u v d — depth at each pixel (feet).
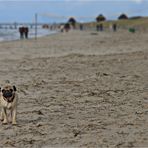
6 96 33.53
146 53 100.53
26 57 100.07
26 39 220.43
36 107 41.63
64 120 36.01
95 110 40.09
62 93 49.55
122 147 27.71
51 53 113.09
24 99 45.83
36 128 33.22
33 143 29.07
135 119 35.96
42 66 78.48
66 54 108.06
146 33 301.02
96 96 47.52
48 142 29.22
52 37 248.73
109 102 44.01
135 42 163.02
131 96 47.24
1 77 63.41
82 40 196.75
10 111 36.19
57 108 41.16
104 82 58.03
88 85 55.47
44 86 54.70
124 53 104.63
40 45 155.74
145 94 48.39
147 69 71.15
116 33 319.27
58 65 79.92
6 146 28.43
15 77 63.52
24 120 36.04
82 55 100.83
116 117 36.91
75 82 58.13
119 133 31.30
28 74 67.05
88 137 30.30
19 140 29.84
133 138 29.89
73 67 76.13
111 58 91.20
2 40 209.15
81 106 42.09
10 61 89.04
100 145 28.25
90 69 72.74
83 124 34.42
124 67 74.59
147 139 29.58
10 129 32.99
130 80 59.41
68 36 264.11
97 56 97.71
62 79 61.31
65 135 30.99
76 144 28.60
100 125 33.94
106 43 161.48
